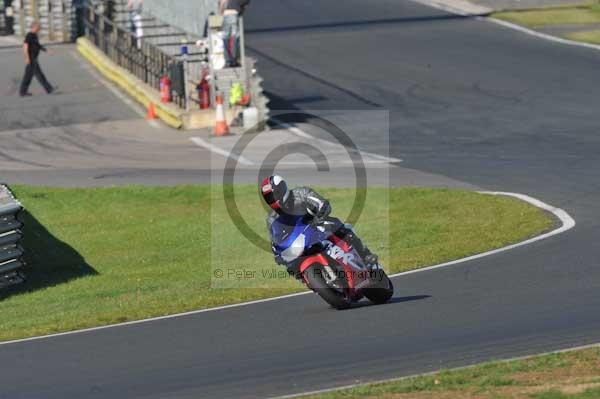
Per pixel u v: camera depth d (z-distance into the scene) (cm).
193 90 11625
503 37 14700
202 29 11919
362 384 3188
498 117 10362
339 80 12712
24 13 17275
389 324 4025
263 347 3831
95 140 10662
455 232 6400
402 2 17850
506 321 3916
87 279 6275
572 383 2997
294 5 18100
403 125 10338
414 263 5547
